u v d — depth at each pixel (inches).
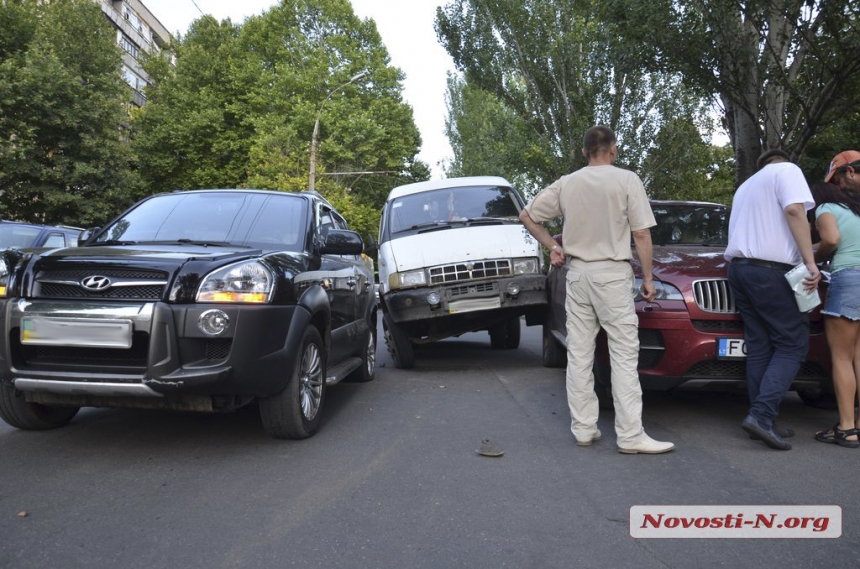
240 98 1414.9
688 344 186.9
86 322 158.2
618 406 172.7
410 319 297.4
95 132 1082.1
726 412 219.3
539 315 321.7
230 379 161.0
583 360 179.9
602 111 854.5
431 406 232.8
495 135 968.3
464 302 294.5
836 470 156.8
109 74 1208.8
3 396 181.2
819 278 168.9
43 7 1230.9
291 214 225.0
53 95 1034.7
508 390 260.5
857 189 181.3
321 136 1318.9
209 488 145.6
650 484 147.4
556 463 163.9
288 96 1350.9
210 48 1497.3
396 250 310.3
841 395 178.7
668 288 191.8
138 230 213.5
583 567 107.0
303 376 188.7
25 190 1026.7
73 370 160.9
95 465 162.1
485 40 902.4
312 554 111.9
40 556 110.3
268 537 119.0
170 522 125.7
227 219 218.5
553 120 900.6
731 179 916.0
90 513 130.2
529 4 882.1
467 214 337.1
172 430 197.6
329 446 180.7
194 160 1390.3
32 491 142.9
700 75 452.4
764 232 176.9
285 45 1416.1
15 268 169.5
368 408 230.4
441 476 154.2
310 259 206.7
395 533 120.9
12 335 163.3
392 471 158.1
